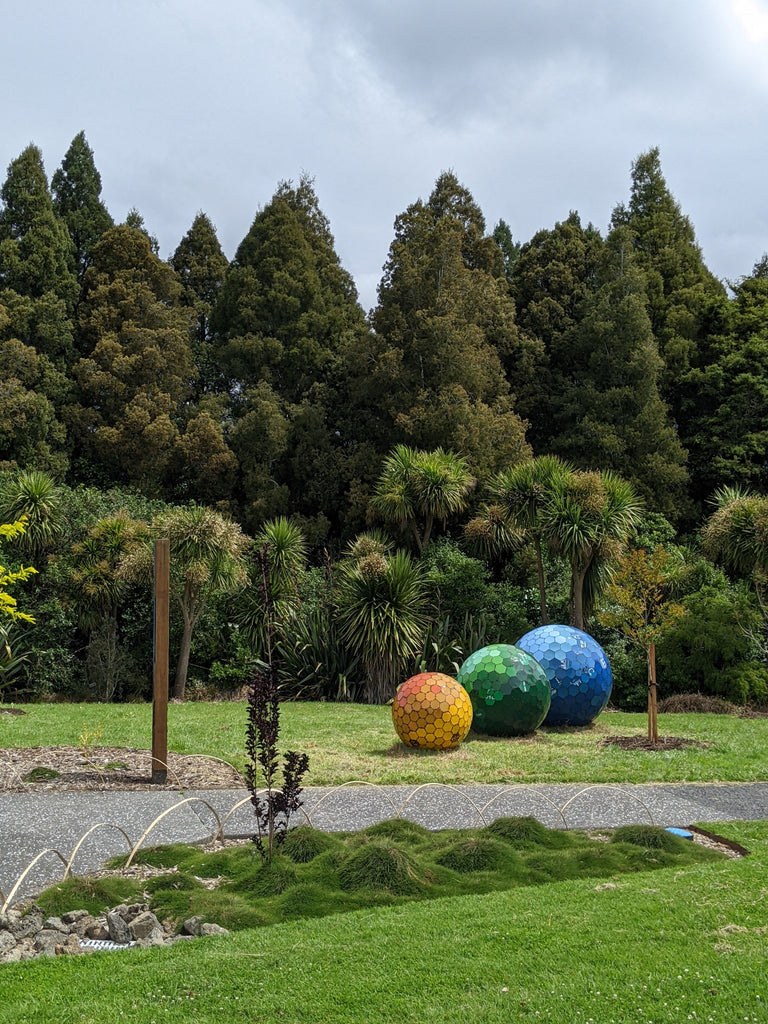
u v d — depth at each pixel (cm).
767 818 883
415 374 2969
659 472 3011
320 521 2964
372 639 2117
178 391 3253
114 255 3466
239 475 3144
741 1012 421
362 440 3127
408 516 2522
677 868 686
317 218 4041
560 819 864
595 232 3888
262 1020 420
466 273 3117
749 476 3247
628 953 491
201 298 4103
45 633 2258
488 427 2873
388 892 626
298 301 3469
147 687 2336
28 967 486
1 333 3159
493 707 1425
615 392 3133
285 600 2319
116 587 2219
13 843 759
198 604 2277
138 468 3050
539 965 478
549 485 2106
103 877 658
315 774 1077
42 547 2323
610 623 1438
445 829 826
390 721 1659
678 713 1914
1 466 2812
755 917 547
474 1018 418
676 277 3712
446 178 3766
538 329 3619
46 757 1121
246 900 617
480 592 2419
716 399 3372
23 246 3372
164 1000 441
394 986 454
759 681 2044
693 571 2361
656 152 4050
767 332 3353
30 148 3475
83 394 3203
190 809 889
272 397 3194
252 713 680
